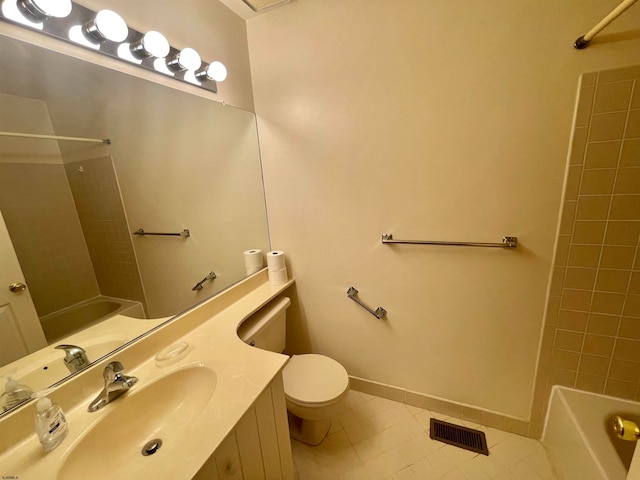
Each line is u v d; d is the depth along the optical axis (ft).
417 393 5.40
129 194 3.51
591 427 3.68
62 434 2.35
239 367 3.14
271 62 4.99
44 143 2.70
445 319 4.84
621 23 3.13
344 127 4.71
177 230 4.16
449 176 4.25
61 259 2.83
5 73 2.41
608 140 3.41
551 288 4.05
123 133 3.43
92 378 2.85
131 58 3.43
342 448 4.73
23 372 2.49
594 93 3.34
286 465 3.62
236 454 2.68
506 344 4.55
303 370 4.82
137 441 2.72
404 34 4.04
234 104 4.94
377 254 5.03
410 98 4.20
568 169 3.63
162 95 3.89
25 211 2.56
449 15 3.76
